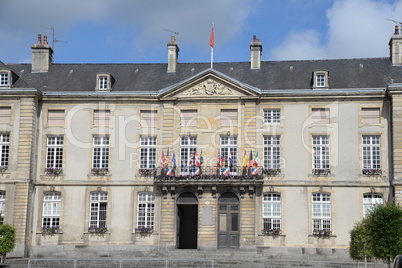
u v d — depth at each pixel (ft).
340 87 115.55
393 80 115.55
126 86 121.70
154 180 114.01
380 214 82.12
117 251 113.60
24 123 116.06
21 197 113.39
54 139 118.62
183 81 116.47
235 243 112.47
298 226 111.45
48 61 127.95
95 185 116.37
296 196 112.47
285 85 117.80
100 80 120.26
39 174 116.98
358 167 112.06
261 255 107.86
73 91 119.34
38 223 115.34
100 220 115.65
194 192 113.60
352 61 122.31
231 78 115.65
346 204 111.24
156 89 120.57
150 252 111.14
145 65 127.95
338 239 110.22
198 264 98.02
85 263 99.71
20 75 126.41
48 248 114.32
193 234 122.93
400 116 109.81
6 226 97.55
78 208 115.75
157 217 114.52
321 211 111.86
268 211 112.88
